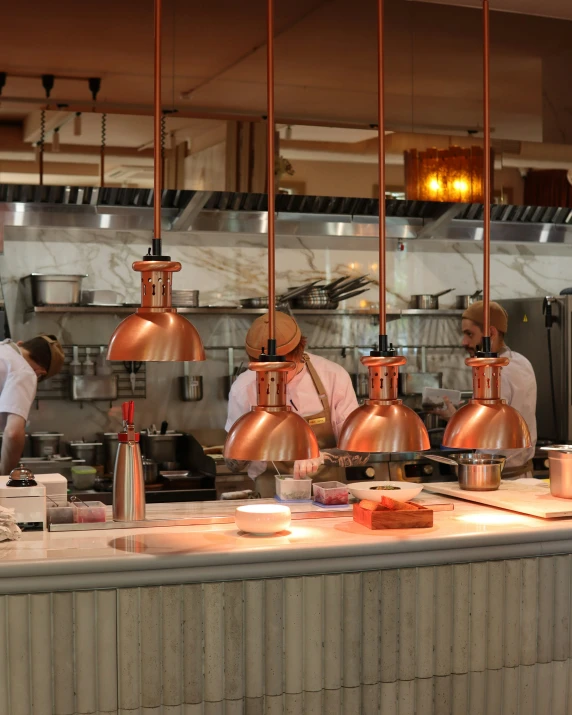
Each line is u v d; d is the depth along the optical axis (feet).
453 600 9.09
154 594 8.17
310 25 15.67
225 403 18.31
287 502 10.47
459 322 19.92
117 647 8.13
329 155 14.90
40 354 16.21
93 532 9.06
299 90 15.71
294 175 14.75
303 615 8.60
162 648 8.25
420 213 17.90
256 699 8.48
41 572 7.82
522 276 20.61
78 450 16.85
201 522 9.50
